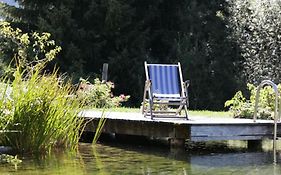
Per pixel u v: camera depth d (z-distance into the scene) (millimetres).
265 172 5797
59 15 21953
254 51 21859
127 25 23281
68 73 21516
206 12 24859
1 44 21188
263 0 21281
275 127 7988
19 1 23469
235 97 11391
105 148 7781
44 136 6969
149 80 9336
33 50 18969
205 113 12375
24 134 6879
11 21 23578
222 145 8383
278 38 20547
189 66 22844
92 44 22859
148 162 6445
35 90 6922
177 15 24891
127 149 7727
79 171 5719
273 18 20750
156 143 8531
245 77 22672
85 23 23125
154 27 24891
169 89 9898
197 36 24188
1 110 6688
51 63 21578
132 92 23375
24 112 6824
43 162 6262
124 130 8648
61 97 7211
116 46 23375
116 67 22922
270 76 20906
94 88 14078
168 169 5953
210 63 23703
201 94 23188
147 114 9789
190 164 6332
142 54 23469
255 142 8328
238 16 23344
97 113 10438
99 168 5938
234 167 6129
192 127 7660
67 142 7430
